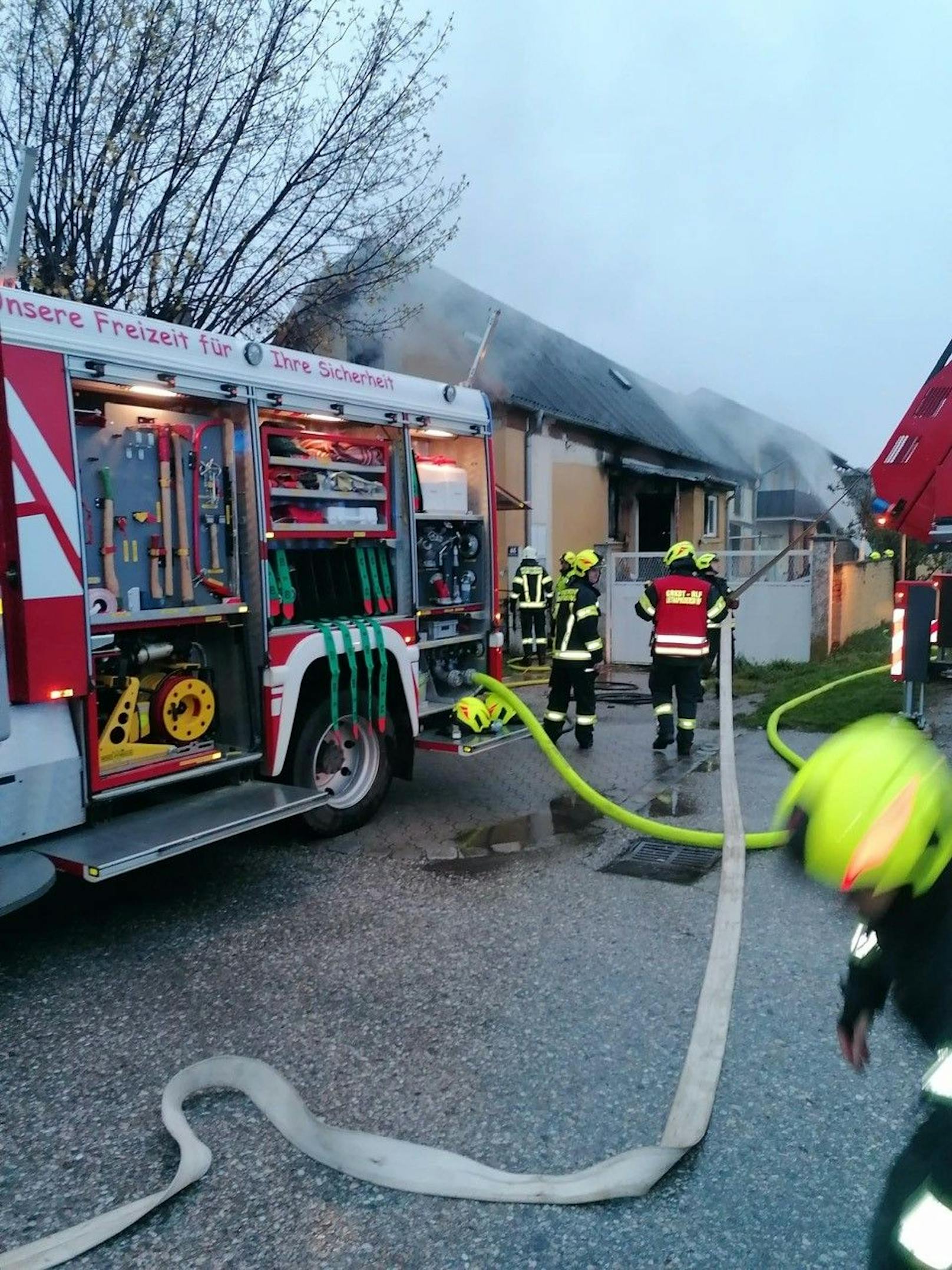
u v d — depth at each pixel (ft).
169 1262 7.53
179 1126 9.10
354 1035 11.00
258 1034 11.10
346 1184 8.39
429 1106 9.59
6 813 12.60
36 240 25.72
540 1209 8.01
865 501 54.29
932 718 25.80
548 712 26.05
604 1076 10.06
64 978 12.61
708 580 25.71
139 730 15.21
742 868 15.71
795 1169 8.46
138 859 12.87
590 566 25.64
